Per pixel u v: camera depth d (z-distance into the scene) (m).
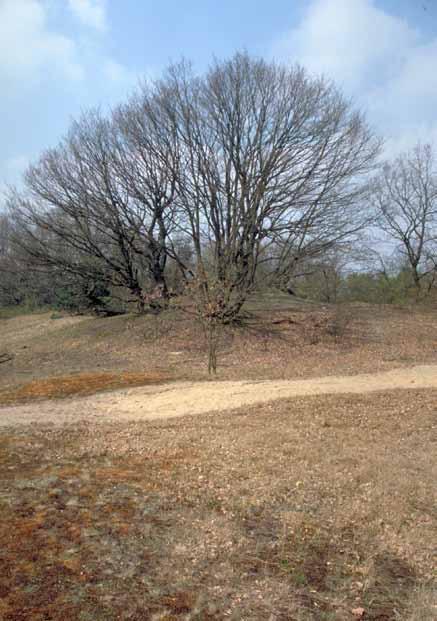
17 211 30.48
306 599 4.55
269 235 27.05
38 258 29.62
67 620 4.11
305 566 5.07
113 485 6.86
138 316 29.45
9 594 4.41
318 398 12.36
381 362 18.61
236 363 19.78
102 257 28.88
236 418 10.85
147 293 27.50
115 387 15.13
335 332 24.16
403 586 4.80
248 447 8.60
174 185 27.55
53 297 39.56
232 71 26.56
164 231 28.25
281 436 9.27
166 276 30.53
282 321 25.61
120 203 28.08
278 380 15.47
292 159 26.64
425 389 13.48
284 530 5.74
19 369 21.64
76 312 35.28
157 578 4.75
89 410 12.41
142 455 8.24
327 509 6.29
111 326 28.88
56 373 19.67
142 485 6.88
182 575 4.81
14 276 39.25
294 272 28.73
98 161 29.61
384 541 5.57
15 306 48.06
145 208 28.34
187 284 23.16
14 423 10.98
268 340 23.05
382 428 9.97
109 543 5.31
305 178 26.69
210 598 4.48
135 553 5.15
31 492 6.53
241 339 23.25
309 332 24.03
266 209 26.78
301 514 6.09
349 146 26.89
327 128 26.59
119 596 4.45
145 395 13.96
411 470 7.61
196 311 23.95
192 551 5.23
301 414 10.98
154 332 25.64
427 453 8.46
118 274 30.06
